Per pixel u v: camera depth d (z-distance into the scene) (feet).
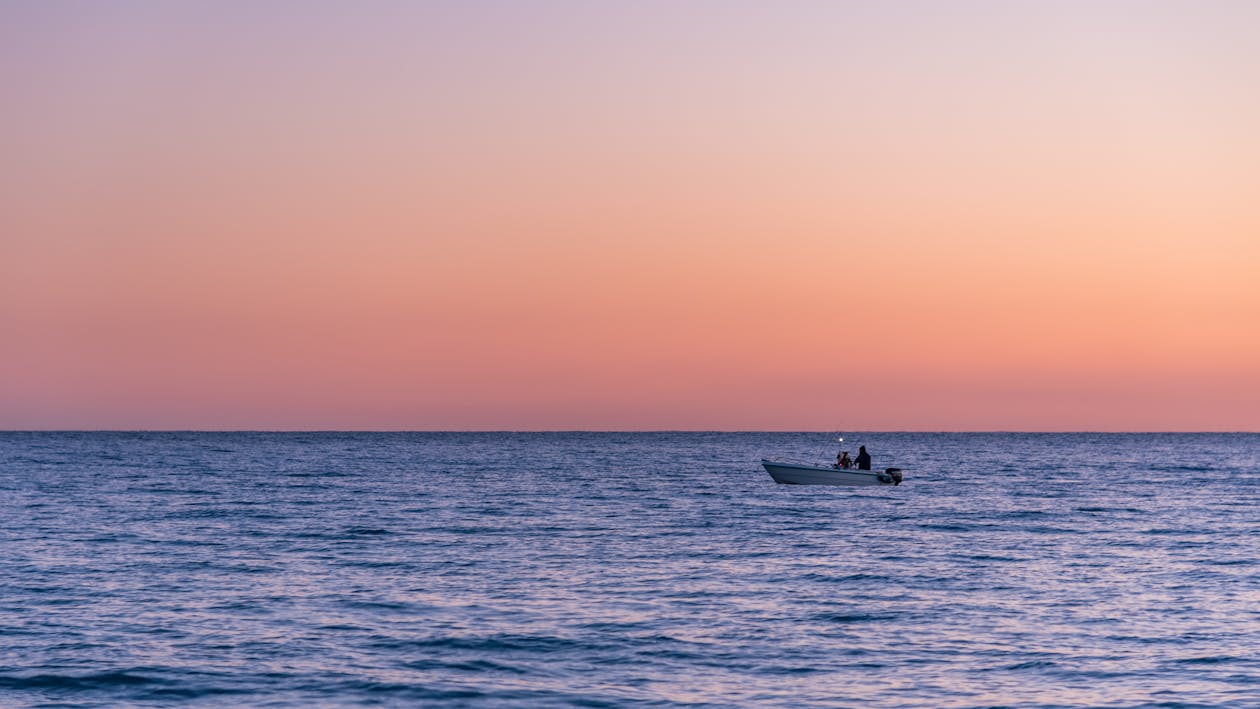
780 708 65.77
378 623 88.58
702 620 90.38
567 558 128.47
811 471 247.70
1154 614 93.09
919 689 69.77
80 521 169.48
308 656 77.30
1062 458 554.87
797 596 101.91
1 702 65.98
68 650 78.07
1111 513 197.16
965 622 89.86
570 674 73.31
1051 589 106.01
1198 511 202.69
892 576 114.52
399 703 66.59
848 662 76.48
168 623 87.66
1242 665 75.20
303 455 540.11
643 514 190.90
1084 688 69.82
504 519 179.83
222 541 143.13
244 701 66.69
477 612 93.45
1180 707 65.82
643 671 74.13
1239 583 110.01
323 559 126.11
